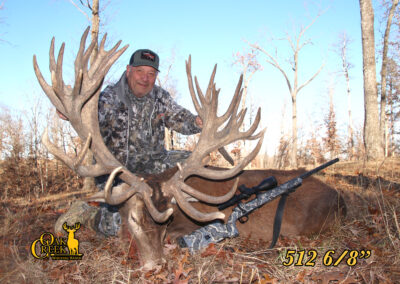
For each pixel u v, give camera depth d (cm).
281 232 424
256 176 443
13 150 1004
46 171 998
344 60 3778
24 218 511
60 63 352
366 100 1226
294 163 1590
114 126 450
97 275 312
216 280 297
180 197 348
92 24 958
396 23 2250
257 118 363
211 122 391
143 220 335
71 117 359
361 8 1284
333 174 802
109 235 428
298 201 429
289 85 2633
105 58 385
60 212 575
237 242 406
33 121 1073
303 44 2623
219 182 426
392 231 385
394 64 2789
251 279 289
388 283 275
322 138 2411
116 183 386
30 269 309
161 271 317
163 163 492
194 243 363
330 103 3525
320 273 310
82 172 346
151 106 477
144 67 447
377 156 1178
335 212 437
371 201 504
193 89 403
